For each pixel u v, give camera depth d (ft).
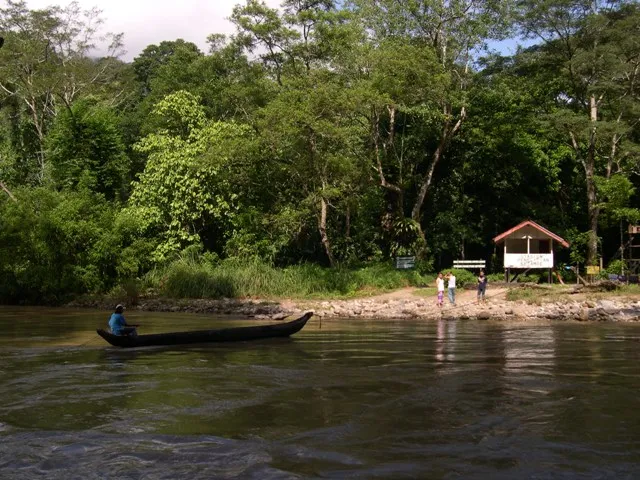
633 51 109.40
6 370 41.83
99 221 112.37
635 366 42.19
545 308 80.28
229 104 124.77
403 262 112.06
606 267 124.77
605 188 111.96
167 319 78.43
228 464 22.18
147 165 117.60
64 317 82.58
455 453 23.25
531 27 115.34
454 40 112.27
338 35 111.55
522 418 28.17
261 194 117.19
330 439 25.08
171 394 33.81
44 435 25.91
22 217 111.86
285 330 59.31
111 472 21.49
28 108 167.32
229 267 108.78
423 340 57.26
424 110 108.27
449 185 130.21
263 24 112.68
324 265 121.39
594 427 26.68
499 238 107.76
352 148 108.99
